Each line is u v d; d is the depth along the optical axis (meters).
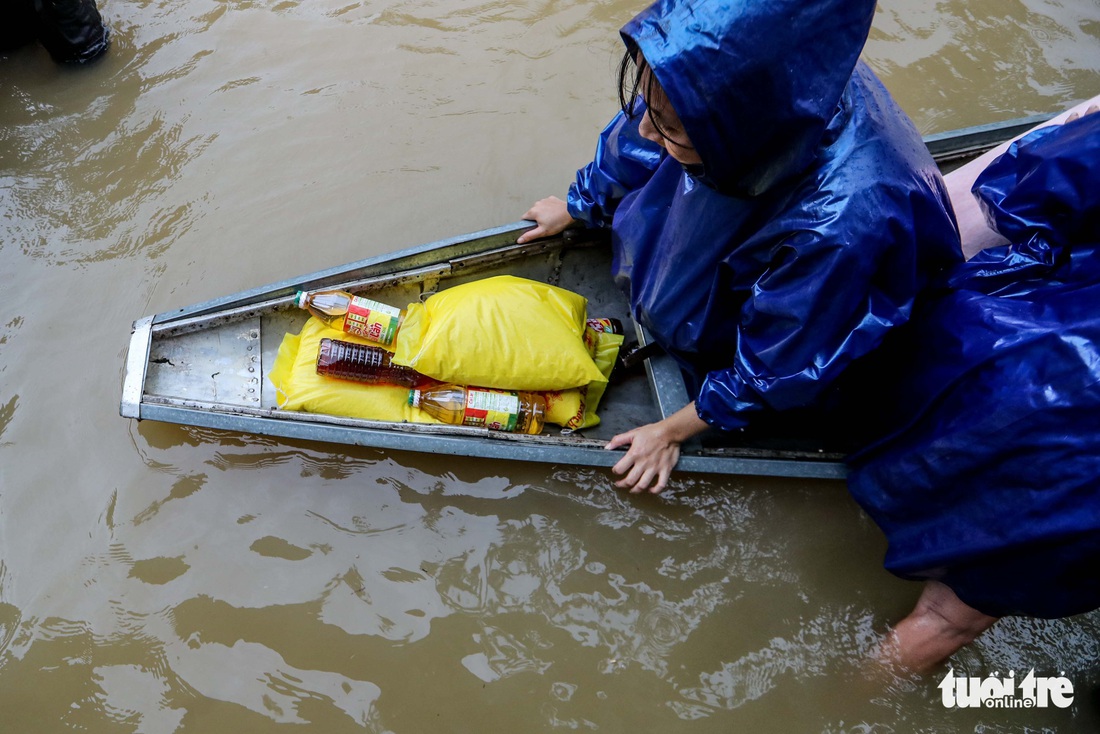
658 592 2.36
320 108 3.46
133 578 2.34
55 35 3.32
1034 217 1.79
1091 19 3.83
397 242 3.09
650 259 2.23
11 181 3.17
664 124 1.61
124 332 2.81
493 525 2.45
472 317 2.29
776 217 1.74
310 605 2.31
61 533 2.41
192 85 3.50
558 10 3.80
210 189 3.20
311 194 3.20
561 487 2.50
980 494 1.74
